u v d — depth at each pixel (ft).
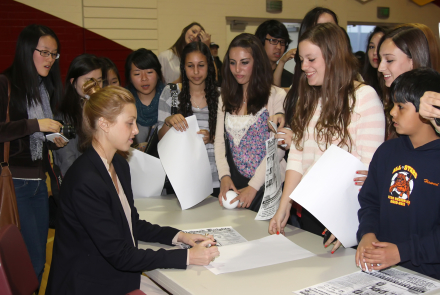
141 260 3.69
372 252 3.38
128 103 3.90
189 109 7.12
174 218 5.34
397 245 3.37
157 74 8.32
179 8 15.58
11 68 6.08
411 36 4.21
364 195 3.98
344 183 4.00
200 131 5.84
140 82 8.12
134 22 15.12
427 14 19.24
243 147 6.24
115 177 4.42
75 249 3.88
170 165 5.61
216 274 3.60
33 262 6.25
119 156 4.61
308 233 4.72
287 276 3.52
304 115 4.90
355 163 4.00
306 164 4.83
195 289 3.33
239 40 6.05
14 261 3.44
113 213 3.90
